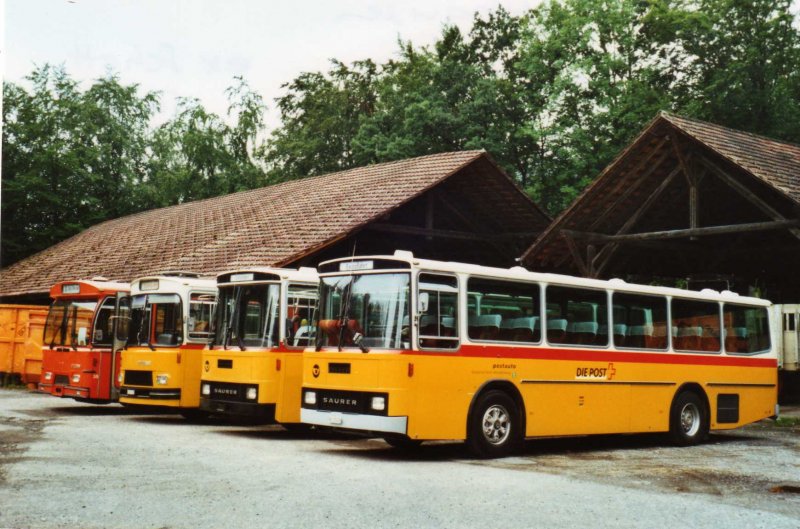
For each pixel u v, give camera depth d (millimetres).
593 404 12828
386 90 46469
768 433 16422
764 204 19203
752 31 37031
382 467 10242
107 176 50906
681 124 20344
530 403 11992
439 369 10922
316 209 26062
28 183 46062
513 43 45969
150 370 16109
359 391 10930
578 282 12953
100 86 52375
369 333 11125
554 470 10383
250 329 14141
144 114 53938
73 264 33938
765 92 36281
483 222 28578
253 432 14641
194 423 16203
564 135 39156
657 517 7559
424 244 27516
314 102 51125
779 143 23266
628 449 13305
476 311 11516
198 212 35094
